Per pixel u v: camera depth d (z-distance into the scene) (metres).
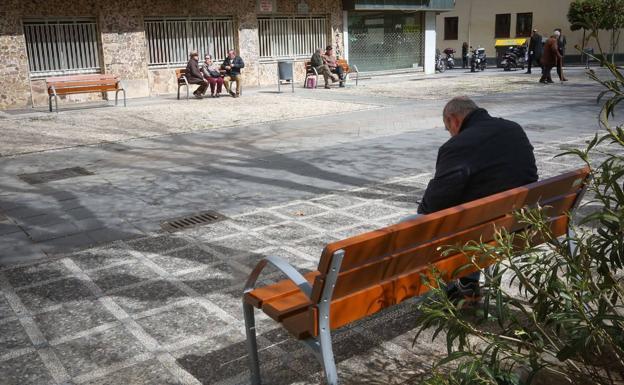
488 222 3.24
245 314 3.11
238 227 6.06
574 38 34.81
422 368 3.34
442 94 18.56
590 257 2.49
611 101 2.34
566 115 13.24
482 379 2.35
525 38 36.50
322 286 2.56
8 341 3.82
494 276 2.56
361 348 3.57
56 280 4.83
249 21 23.30
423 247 2.90
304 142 10.84
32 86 18.77
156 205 6.98
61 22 19.28
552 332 2.99
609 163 2.40
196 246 5.54
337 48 26.06
